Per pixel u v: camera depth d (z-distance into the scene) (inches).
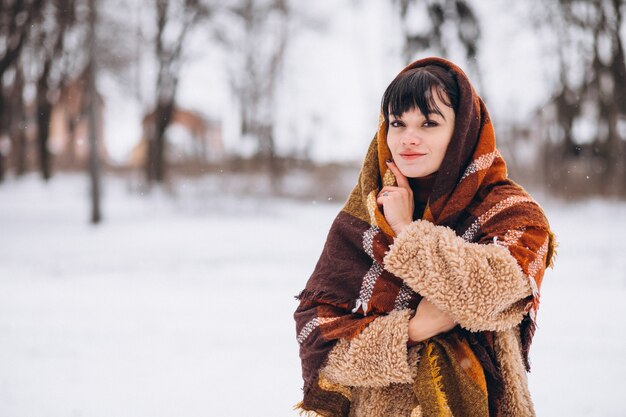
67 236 667.4
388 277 65.1
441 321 61.2
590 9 960.9
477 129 66.2
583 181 959.0
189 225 745.0
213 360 218.7
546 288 337.4
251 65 1283.2
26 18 898.7
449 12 915.4
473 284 57.7
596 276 368.5
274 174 1114.7
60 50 983.6
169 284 378.9
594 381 184.7
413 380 62.4
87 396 184.2
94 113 768.9
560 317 268.4
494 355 64.9
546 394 174.9
